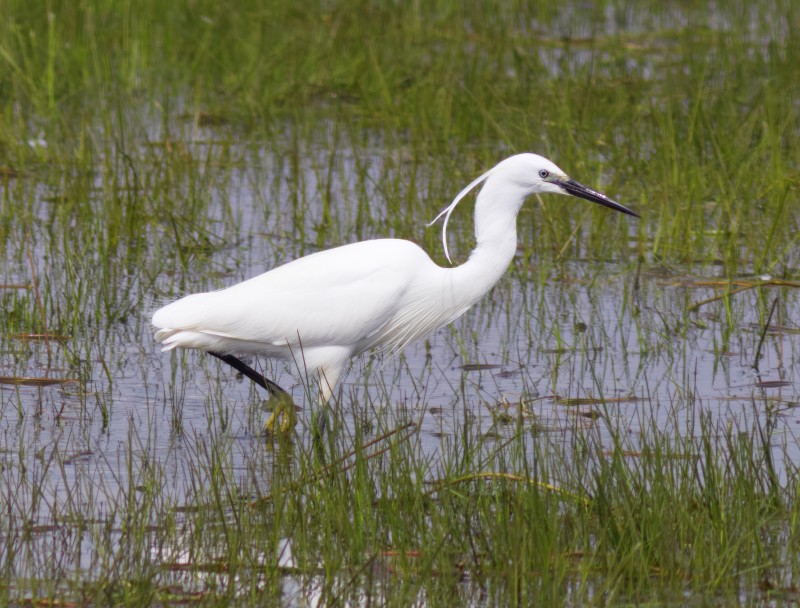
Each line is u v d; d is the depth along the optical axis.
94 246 14.59
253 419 10.31
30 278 13.55
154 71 22.41
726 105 19.92
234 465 9.28
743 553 7.71
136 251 14.57
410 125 19.58
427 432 10.00
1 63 21.16
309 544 7.88
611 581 7.29
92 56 22.08
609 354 11.88
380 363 11.69
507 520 7.89
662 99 20.50
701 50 24.56
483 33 25.17
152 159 17.50
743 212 15.77
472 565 7.64
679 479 8.72
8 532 7.68
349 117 20.53
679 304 13.29
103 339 11.96
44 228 15.10
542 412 10.38
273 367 11.66
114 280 13.54
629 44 25.41
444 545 7.77
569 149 17.48
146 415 10.18
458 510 8.35
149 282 13.54
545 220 15.16
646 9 29.28
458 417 10.28
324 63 22.78
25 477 8.77
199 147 18.88
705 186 16.88
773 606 7.18
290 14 25.81
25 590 7.19
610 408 10.47
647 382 11.03
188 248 14.61
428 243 14.77
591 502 8.28
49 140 18.20
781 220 15.41
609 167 17.86
